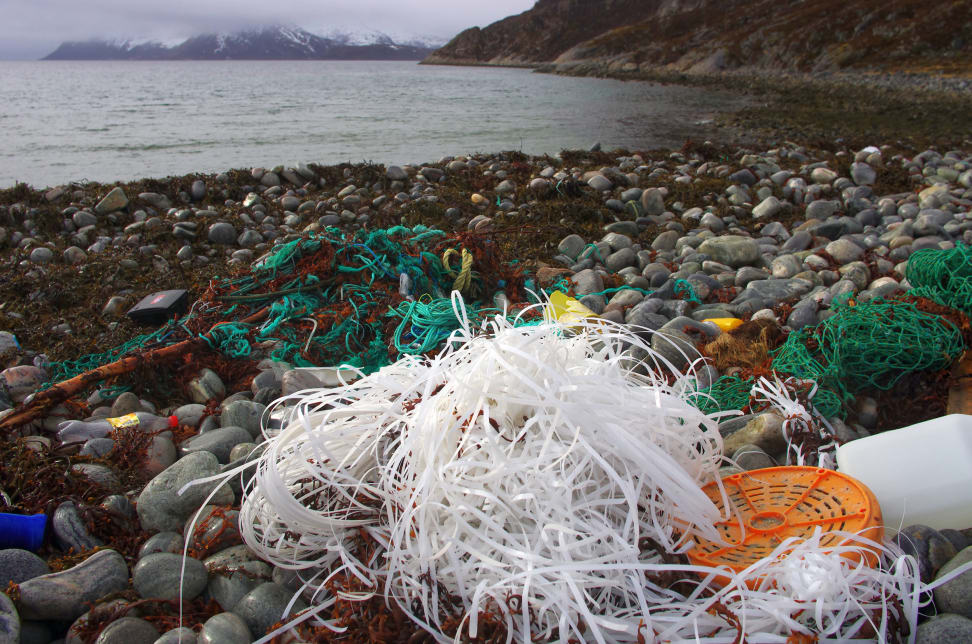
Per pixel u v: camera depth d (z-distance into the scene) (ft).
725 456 11.03
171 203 31.14
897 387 12.78
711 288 19.93
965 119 67.51
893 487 9.17
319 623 7.72
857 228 25.90
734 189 32.94
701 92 119.03
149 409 13.58
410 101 107.65
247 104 103.30
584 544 7.47
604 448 8.07
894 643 7.06
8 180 42.86
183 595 8.22
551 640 7.15
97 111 91.09
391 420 9.27
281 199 31.27
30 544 9.09
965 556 7.84
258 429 12.46
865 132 60.34
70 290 20.51
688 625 7.20
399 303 16.71
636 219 28.55
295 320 16.69
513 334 8.98
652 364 13.93
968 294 13.92
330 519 8.41
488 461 8.14
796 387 12.01
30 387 14.33
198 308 16.84
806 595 7.04
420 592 7.63
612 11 378.12
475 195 31.71
